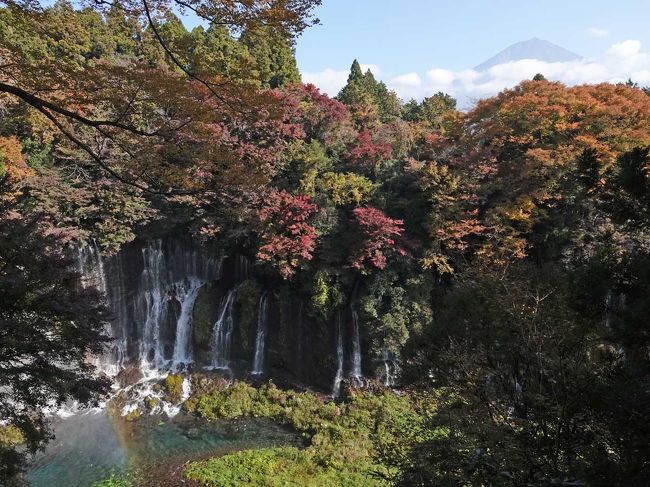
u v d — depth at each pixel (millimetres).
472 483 9000
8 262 10922
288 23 9711
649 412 6590
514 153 26328
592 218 22656
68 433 22469
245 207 16406
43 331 11078
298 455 20219
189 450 21359
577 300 8609
